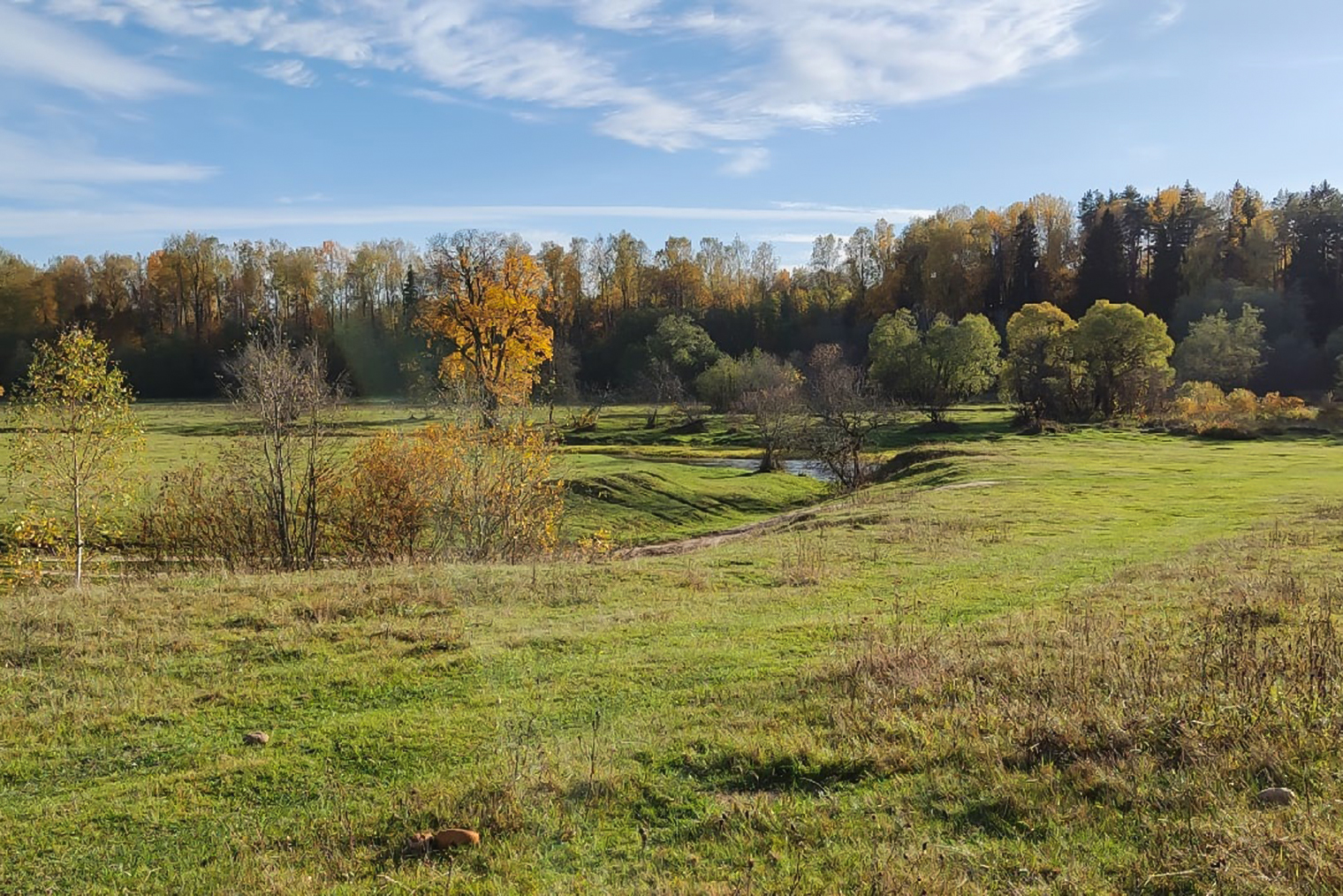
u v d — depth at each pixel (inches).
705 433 3223.4
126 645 449.4
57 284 4419.3
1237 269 4387.3
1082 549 803.4
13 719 348.8
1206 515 1053.8
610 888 204.5
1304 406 2815.0
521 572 681.0
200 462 1053.8
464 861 224.2
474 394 1206.3
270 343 987.3
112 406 961.5
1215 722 260.5
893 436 2908.5
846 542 873.5
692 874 209.3
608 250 5723.4
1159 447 2244.1
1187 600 488.4
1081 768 244.7
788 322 5113.2
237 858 236.5
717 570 710.5
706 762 278.5
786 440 2310.5
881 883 193.0
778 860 213.0
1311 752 239.5
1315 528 822.5
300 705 367.6
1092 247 4618.6
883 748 275.7
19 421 932.6
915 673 346.6
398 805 259.3
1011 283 4963.1
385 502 984.9
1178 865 190.2
